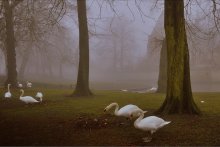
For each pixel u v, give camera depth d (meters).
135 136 11.91
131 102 19.86
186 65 15.16
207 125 13.23
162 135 11.95
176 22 14.92
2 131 13.08
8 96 22.53
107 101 20.53
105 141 11.41
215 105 18.55
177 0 14.87
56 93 26.55
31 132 12.81
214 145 10.80
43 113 16.42
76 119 14.69
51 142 11.45
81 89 23.53
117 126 13.29
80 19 23.30
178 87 15.05
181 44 14.94
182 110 15.12
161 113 15.20
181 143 11.04
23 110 17.52
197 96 24.03
